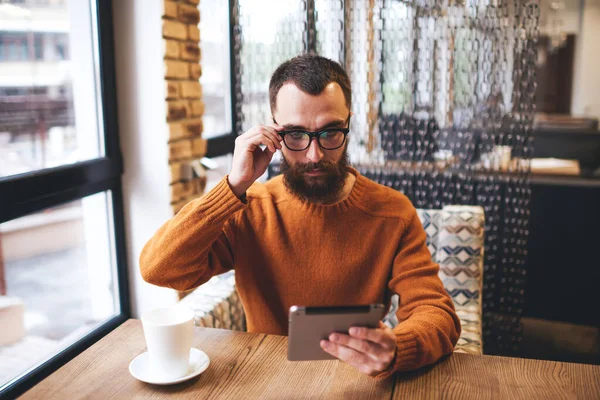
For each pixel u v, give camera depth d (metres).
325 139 1.15
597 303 2.88
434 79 2.47
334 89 1.14
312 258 1.28
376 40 2.43
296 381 0.96
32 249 1.75
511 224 2.42
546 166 3.42
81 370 1.00
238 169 1.16
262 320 1.30
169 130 2.06
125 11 2.01
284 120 1.15
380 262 1.28
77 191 1.84
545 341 2.73
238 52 2.34
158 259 1.19
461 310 1.66
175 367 0.95
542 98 9.09
